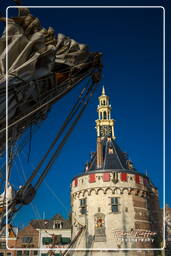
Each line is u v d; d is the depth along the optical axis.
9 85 10.28
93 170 55.84
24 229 68.56
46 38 11.50
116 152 61.19
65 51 12.46
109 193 53.47
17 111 11.15
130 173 55.25
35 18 11.27
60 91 12.52
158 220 57.31
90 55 13.20
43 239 67.75
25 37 10.91
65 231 69.88
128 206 52.94
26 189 11.41
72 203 58.12
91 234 51.66
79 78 13.12
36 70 11.12
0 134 10.60
